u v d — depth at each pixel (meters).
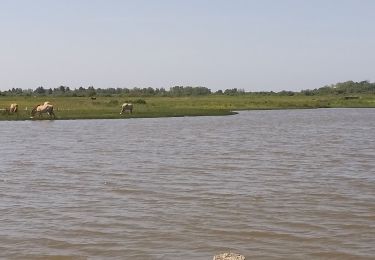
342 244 13.01
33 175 23.53
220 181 21.75
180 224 14.88
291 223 14.97
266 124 61.91
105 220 15.34
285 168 25.48
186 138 43.28
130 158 29.77
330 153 31.94
